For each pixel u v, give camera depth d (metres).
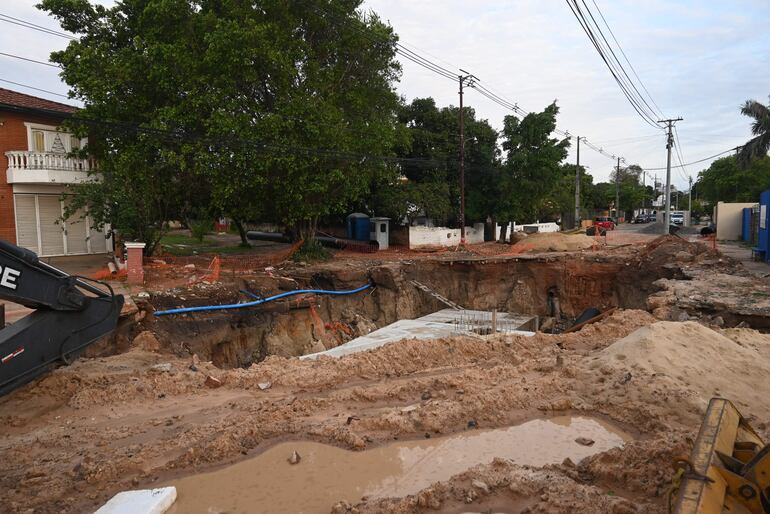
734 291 13.88
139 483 5.13
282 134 18.88
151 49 17.62
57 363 6.89
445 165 30.84
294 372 8.30
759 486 3.06
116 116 18.72
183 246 27.84
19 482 5.10
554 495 4.50
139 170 18.45
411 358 9.02
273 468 5.43
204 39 18.14
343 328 18.91
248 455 5.71
